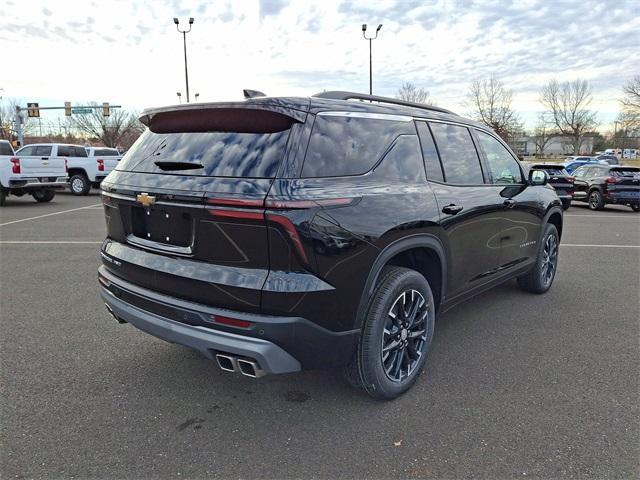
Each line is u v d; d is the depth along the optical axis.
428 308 3.31
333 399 3.17
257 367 2.54
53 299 5.22
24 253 7.66
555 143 86.50
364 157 2.93
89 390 3.26
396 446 2.66
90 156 20.39
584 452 2.60
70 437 2.73
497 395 3.21
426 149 3.48
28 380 3.39
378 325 2.89
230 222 2.49
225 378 3.45
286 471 2.46
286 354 2.54
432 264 3.50
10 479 2.38
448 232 3.46
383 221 2.85
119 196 3.06
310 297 2.49
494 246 4.23
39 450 2.61
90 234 9.58
